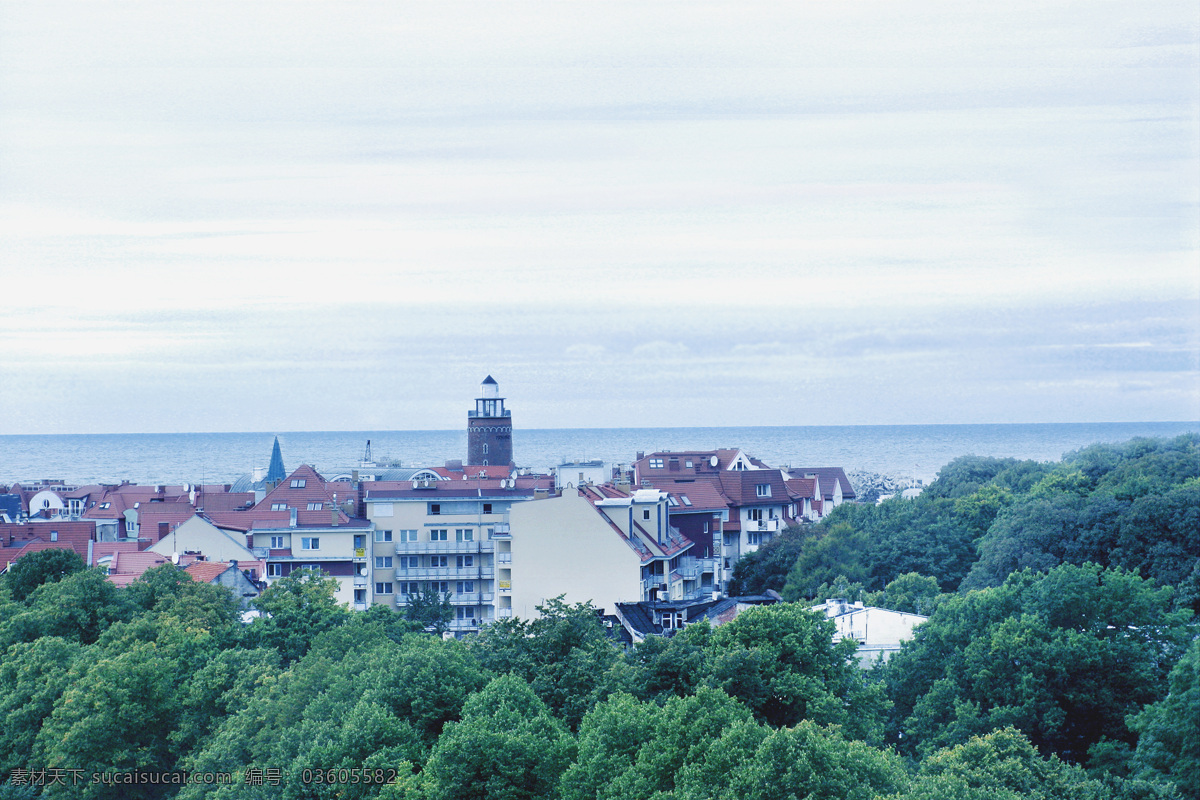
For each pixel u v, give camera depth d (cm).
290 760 7494
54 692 9294
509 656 8762
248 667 9112
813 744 5931
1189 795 7394
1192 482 13825
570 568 14050
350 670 8544
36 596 11994
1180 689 7800
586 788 6494
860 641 10119
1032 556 13188
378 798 6831
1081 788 6756
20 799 8900
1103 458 19125
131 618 11425
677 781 6219
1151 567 12362
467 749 6838
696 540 17988
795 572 15825
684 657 7888
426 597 16325
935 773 7069
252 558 16375
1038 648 8862
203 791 7850
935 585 13838
